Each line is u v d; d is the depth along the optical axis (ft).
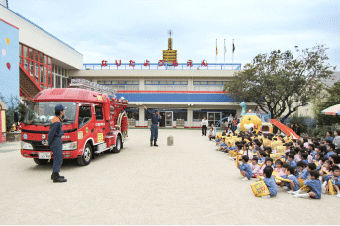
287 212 14.33
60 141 20.27
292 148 27.94
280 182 19.07
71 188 18.45
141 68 105.40
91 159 30.96
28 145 23.84
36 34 71.77
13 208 14.35
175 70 102.12
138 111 104.73
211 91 99.96
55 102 25.40
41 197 16.34
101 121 30.94
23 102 56.70
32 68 70.69
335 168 18.45
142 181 20.67
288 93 78.07
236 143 28.60
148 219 12.92
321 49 76.54
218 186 19.58
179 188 18.80
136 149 40.40
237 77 90.53
